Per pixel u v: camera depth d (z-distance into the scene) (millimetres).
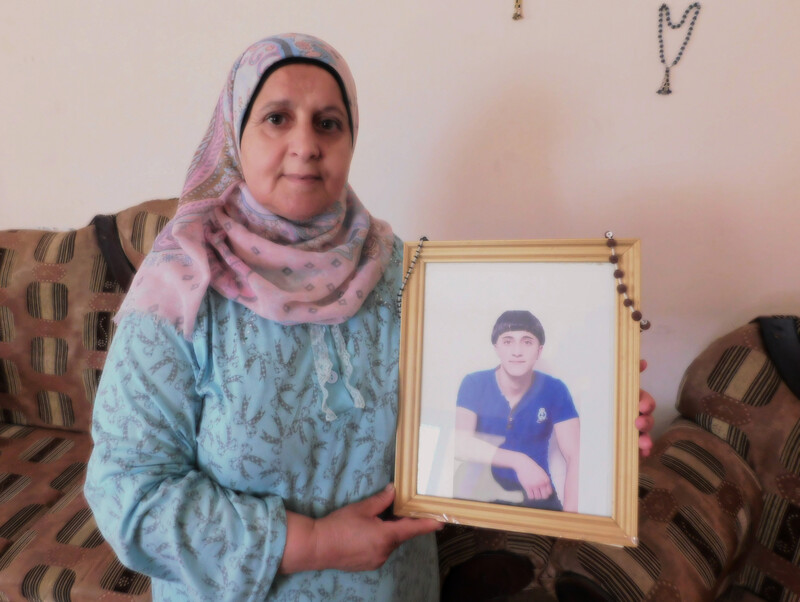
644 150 1231
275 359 652
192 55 1450
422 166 1366
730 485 1083
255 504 648
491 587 1031
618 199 1276
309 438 679
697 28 1133
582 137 1252
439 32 1258
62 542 1131
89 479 637
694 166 1220
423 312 722
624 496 648
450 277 718
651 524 968
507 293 701
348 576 718
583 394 676
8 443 1429
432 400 714
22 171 1711
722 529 982
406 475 706
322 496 702
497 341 700
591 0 1161
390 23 1279
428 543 907
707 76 1158
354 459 715
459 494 698
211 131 792
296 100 658
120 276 1351
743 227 1240
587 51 1194
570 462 676
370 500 711
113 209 1673
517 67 1240
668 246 1287
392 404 728
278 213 708
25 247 1395
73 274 1367
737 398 1177
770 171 1192
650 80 1185
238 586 622
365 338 726
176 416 647
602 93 1214
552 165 1286
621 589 863
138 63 1500
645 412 742
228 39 1409
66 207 1714
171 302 641
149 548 616
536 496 679
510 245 693
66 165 1665
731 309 1307
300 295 661
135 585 1035
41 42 1554
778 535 1154
